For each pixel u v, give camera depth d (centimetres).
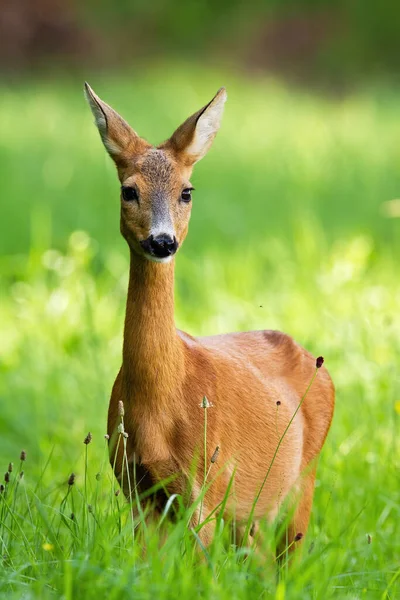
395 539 898
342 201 2333
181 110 3538
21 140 2983
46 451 1110
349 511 934
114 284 1559
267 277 1719
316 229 1969
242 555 762
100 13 5359
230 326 1414
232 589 665
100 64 4944
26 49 4897
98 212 2147
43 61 4872
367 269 1642
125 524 775
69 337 1358
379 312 1313
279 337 920
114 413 803
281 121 3438
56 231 1964
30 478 1031
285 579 693
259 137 3128
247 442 833
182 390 787
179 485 785
